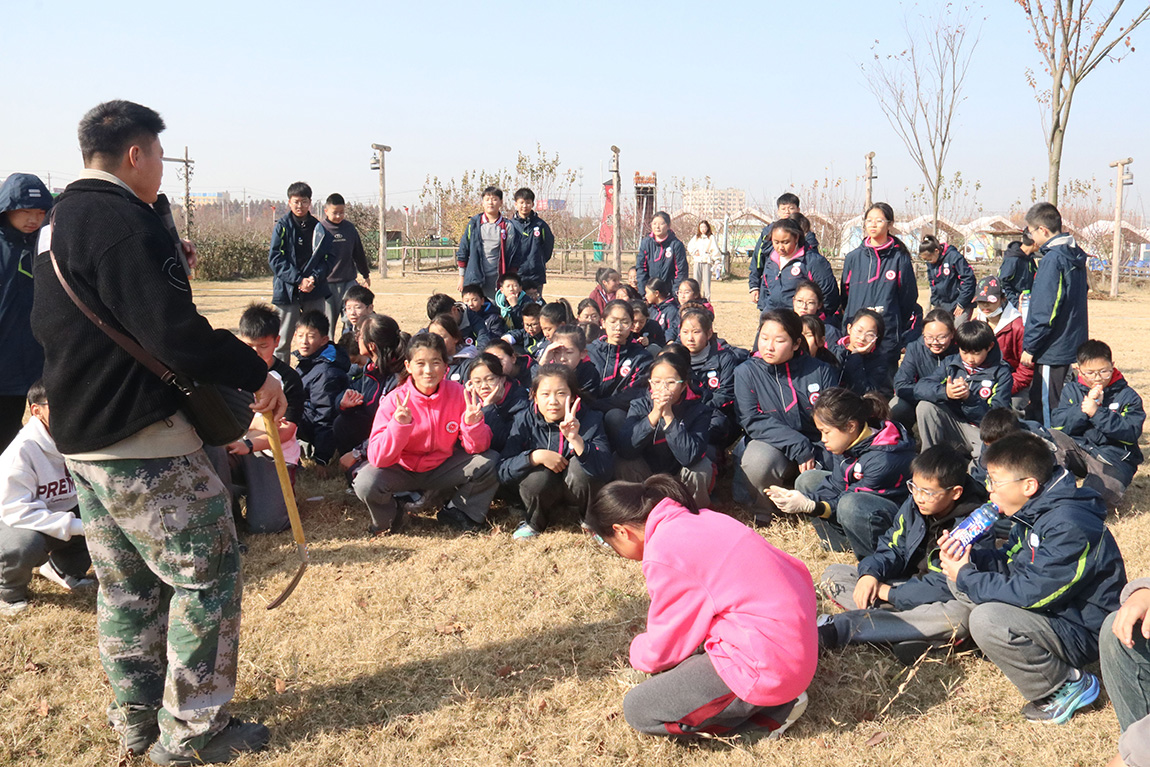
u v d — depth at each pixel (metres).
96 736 3.12
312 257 8.88
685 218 35.25
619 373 6.14
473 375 5.02
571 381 4.93
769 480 5.05
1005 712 3.22
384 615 3.98
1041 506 3.21
